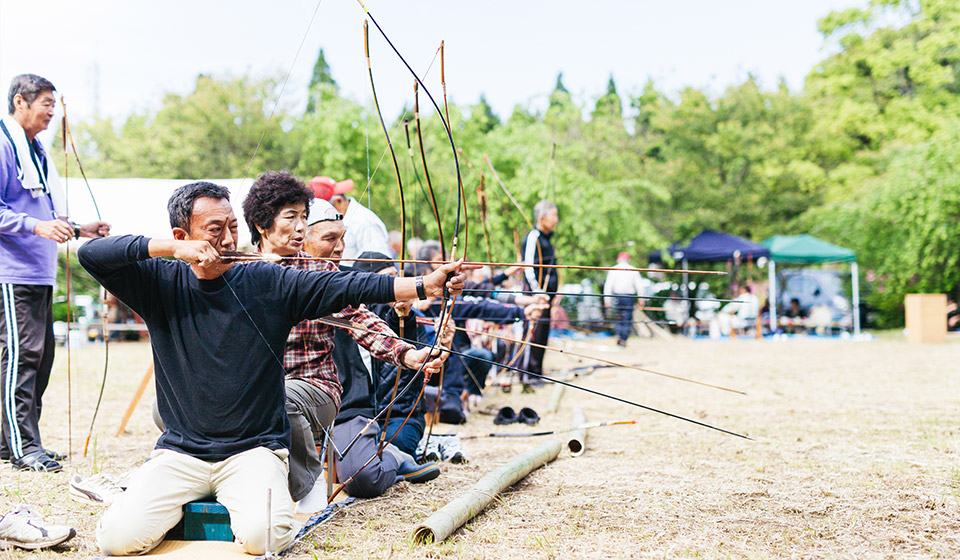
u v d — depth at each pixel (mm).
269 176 3250
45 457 4141
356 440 3570
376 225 5500
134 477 2719
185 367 2746
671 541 2908
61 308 14266
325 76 32562
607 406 6910
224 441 2756
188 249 2561
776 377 9328
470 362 6531
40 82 4266
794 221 26391
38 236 4254
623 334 14211
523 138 18594
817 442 4977
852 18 30391
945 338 16453
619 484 3844
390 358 3373
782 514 3289
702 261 20875
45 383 4410
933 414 6156
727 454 4629
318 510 3227
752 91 27312
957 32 28094
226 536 2832
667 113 27312
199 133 19891
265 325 2750
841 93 30531
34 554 2764
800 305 23719
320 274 2756
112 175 19547
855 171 27141
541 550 2791
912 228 21547
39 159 4395
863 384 8477
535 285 7398
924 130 27484
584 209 17719
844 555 2730
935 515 3250
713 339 18875
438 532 2844
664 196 20688
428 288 2676
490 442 5055
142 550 2674
